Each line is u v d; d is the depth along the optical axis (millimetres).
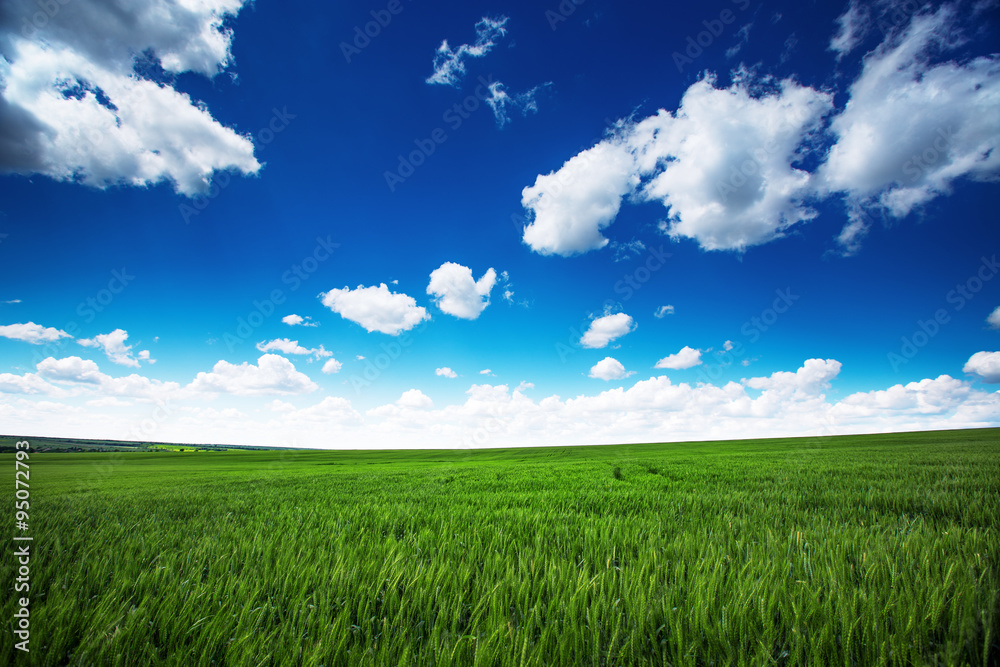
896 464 15648
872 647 2279
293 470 27203
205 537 5496
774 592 2719
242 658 2375
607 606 2834
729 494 8875
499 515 6855
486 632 2645
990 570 3084
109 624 2732
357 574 3650
